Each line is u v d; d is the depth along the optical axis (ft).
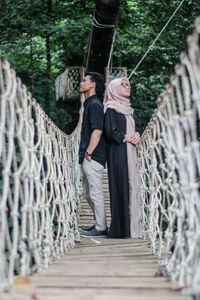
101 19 31.22
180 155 7.66
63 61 50.67
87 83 15.83
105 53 34.35
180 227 8.23
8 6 37.88
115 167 15.83
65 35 39.37
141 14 42.91
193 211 7.29
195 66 6.43
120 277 8.12
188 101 7.10
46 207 10.39
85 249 12.85
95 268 9.29
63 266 9.70
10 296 6.12
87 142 15.80
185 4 39.27
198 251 7.02
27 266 8.32
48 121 12.17
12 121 7.74
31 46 40.86
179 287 6.77
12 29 38.65
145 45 40.09
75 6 44.09
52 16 43.16
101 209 15.78
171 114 8.48
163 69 41.45
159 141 10.42
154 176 12.14
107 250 12.42
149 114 42.37
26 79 44.62
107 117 15.93
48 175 11.05
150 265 9.70
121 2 42.09
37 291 6.60
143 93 39.81
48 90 45.14
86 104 15.90
